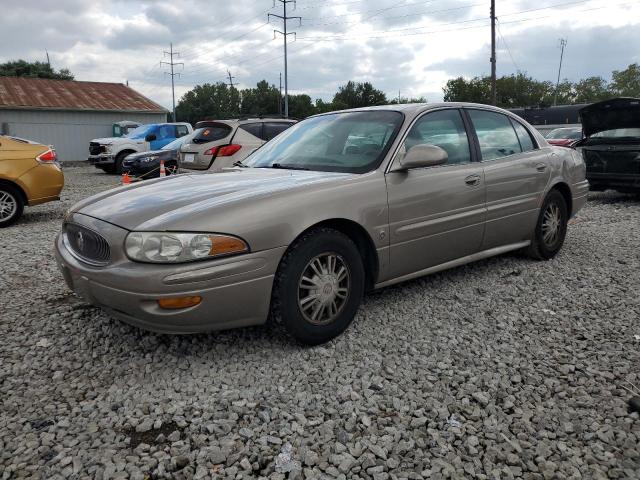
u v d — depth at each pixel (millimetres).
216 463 2377
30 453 2449
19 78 32719
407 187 3893
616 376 3092
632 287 4605
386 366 3217
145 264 2967
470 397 2893
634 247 6047
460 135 4520
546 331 3734
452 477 2285
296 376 3107
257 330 3709
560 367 3195
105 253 3182
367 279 3873
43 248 6625
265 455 2416
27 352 3498
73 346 3570
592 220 7996
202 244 2955
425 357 3346
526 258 5508
